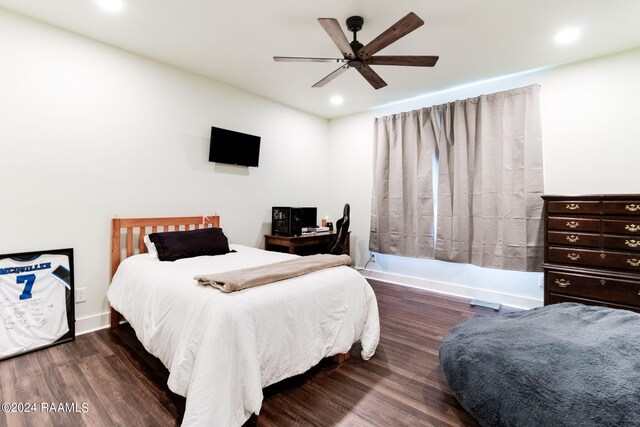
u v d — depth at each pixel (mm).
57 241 2396
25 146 2248
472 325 1838
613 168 2775
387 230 4207
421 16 2238
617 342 1374
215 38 2582
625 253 2320
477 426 1484
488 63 2982
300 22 2350
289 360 1683
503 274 3398
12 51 2193
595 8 2123
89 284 2561
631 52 2693
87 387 1759
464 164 3500
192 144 3254
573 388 1179
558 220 2605
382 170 4227
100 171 2613
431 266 3957
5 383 1796
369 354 2129
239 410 1406
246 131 3779
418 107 4012
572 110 2963
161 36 2543
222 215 3559
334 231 4355
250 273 1793
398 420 1527
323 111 4605
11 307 2150
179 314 1630
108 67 2654
